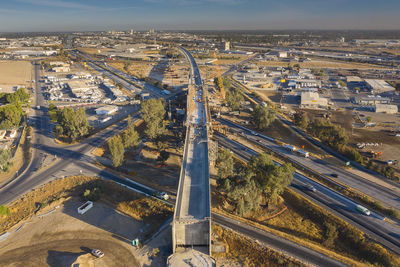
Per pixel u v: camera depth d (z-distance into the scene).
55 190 109.25
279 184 100.44
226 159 109.50
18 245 80.00
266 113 176.12
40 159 133.38
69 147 146.75
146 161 136.12
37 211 95.50
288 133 176.00
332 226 89.50
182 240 75.50
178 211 75.94
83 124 158.88
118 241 80.75
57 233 84.50
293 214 100.31
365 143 158.88
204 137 128.12
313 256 76.00
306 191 111.56
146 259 73.62
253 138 167.75
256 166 106.62
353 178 121.69
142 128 179.00
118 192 105.38
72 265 69.19
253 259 75.25
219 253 76.12
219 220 90.06
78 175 117.50
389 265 76.38
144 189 108.31
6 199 103.19
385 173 123.50
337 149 149.25
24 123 180.38
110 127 176.25
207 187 86.62
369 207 101.69
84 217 92.06
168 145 155.50
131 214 93.19
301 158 140.62
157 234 83.19
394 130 180.12
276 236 83.56
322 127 169.38
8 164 124.50
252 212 99.94
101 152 142.12
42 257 75.19
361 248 83.38
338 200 105.75
